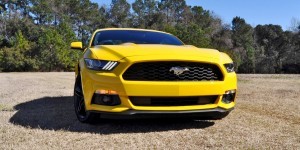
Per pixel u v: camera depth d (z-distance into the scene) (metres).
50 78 14.81
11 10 69.25
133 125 3.80
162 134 3.40
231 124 3.93
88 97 3.52
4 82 11.43
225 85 3.66
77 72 4.41
